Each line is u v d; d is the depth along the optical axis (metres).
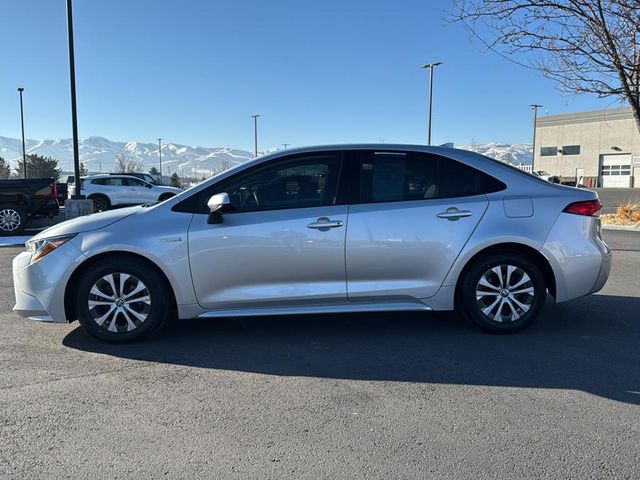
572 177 63.69
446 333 5.12
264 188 4.86
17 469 2.85
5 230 13.98
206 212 4.78
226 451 3.02
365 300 4.88
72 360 4.45
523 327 5.02
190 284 4.71
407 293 4.87
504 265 4.96
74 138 16.70
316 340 4.95
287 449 3.04
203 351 4.67
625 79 12.90
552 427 3.28
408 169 4.97
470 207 4.91
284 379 4.05
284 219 4.75
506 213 4.93
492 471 2.81
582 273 4.99
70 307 4.85
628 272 8.15
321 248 4.74
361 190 4.88
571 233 4.96
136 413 3.49
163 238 4.67
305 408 3.56
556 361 4.38
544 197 5.01
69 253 4.66
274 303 4.80
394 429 3.26
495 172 5.05
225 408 3.56
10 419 3.40
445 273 4.88
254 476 2.78
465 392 3.79
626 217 16.55
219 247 4.69
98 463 2.90
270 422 3.36
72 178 29.19
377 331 5.21
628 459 2.92
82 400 3.68
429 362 4.38
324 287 4.81
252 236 4.70
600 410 3.50
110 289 4.75
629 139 57.84
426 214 4.86
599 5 12.05
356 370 4.22
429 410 3.52
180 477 2.77
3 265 9.20
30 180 14.38
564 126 64.00
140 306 4.79
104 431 3.25
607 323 5.44
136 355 4.57
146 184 22.91
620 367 4.25
